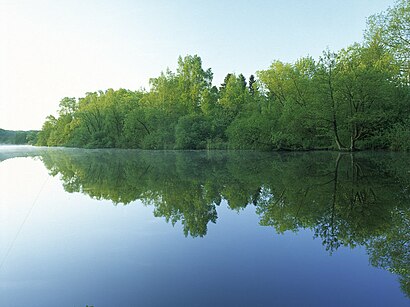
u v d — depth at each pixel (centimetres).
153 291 450
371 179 1411
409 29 3259
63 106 9912
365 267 523
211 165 2347
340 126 3534
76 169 2253
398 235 674
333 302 414
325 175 1584
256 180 1502
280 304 408
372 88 3117
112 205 1043
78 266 546
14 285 479
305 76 4328
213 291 446
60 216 905
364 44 3703
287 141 3972
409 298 423
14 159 3431
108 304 418
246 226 770
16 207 1028
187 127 5612
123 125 7519
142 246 642
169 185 1420
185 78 6806
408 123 3066
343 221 785
